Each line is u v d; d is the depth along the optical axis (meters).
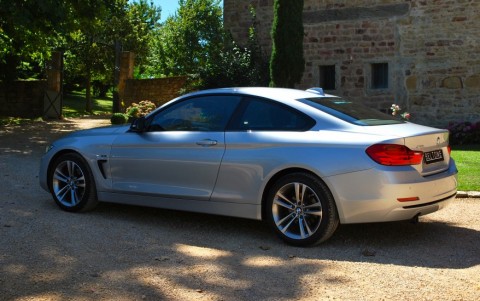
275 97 5.60
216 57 17.88
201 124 5.86
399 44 15.60
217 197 5.59
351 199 4.92
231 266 4.57
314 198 5.13
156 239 5.40
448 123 15.12
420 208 5.02
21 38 20.00
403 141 4.93
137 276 4.26
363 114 5.59
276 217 5.30
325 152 5.04
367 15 15.98
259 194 5.35
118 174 6.27
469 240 5.44
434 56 15.18
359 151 4.93
